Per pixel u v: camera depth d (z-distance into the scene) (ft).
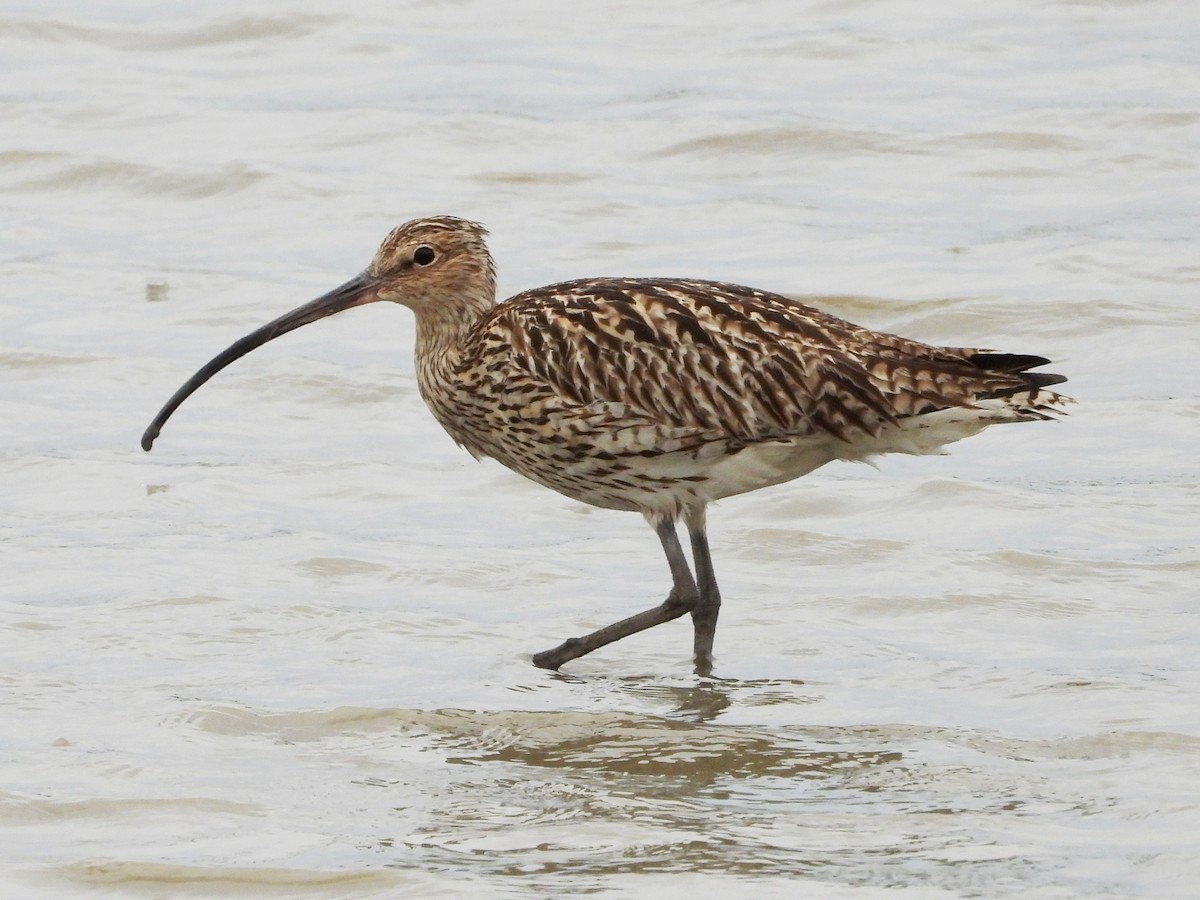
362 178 80.94
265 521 51.19
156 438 52.47
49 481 53.72
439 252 46.42
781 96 88.74
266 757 36.70
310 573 47.21
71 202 79.71
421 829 33.27
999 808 33.63
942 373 42.47
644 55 96.17
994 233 73.15
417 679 41.09
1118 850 31.73
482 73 94.02
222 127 86.94
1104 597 44.83
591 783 35.32
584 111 88.12
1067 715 37.88
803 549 48.49
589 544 50.14
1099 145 81.00
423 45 99.04
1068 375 60.44
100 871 31.55
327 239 75.15
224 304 68.54
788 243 72.74
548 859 31.91
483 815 33.88
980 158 80.74
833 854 31.89
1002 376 42.63
